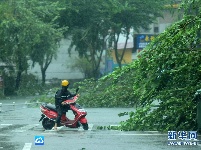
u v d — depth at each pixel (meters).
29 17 83.31
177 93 29.94
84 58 131.00
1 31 82.00
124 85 54.91
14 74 91.56
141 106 35.88
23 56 87.00
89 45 109.44
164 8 104.31
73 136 29.45
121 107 56.84
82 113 33.25
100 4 100.75
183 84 30.28
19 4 83.38
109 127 34.09
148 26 113.88
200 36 29.31
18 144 25.78
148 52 30.22
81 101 57.94
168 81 30.58
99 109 54.66
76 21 102.94
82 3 100.50
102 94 56.94
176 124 30.55
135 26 107.44
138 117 32.06
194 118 30.17
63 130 33.38
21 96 88.56
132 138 28.28
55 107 33.81
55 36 88.88
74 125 33.47
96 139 27.91
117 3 100.19
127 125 32.69
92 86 59.78
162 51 29.34
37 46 89.50
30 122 40.53
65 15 100.19
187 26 28.73
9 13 82.38
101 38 114.12
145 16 105.38
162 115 31.06
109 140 27.39
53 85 116.06
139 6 104.50
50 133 31.34
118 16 104.75
